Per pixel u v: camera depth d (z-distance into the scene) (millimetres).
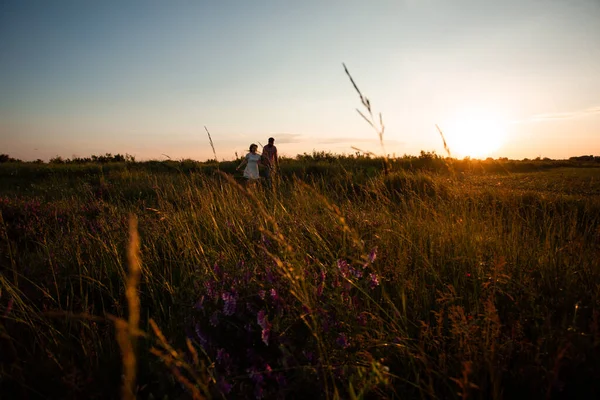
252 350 2037
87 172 18344
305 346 2068
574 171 12234
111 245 3930
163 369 2016
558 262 3213
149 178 12820
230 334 2182
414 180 6941
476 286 2895
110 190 10758
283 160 20734
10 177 17078
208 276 2635
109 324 2645
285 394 1879
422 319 2604
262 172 12742
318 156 21719
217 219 4871
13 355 2227
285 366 1901
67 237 4609
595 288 2736
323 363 1917
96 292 3297
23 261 3857
